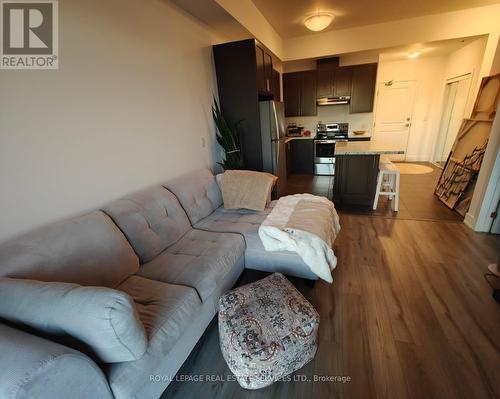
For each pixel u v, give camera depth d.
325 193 4.39
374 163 3.53
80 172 1.62
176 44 2.47
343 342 1.52
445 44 4.52
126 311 0.89
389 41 4.25
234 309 1.38
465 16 3.79
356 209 3.66
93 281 1.34
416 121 6.24
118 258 1.49
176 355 1.29
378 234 2.86
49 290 0.94
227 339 1.29
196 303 1.37
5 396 0.65
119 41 1.84
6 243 1.21
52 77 1.44
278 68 5.38
